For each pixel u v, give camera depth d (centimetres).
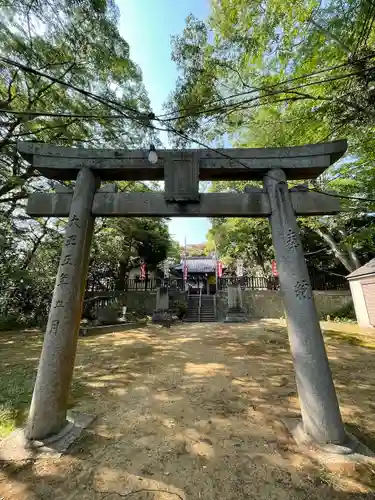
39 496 229
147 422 363
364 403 422
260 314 1902
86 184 396
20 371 589
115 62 753
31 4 579
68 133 813
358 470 255
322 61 575
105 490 236
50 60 696
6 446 294
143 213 397
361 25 484
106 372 591
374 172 880
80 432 331
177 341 952
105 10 666
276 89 653
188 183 392
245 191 407
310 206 395
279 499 225
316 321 327
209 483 245
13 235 1157
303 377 309
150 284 2286
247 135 806
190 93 702
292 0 523
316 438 289
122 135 872
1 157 919
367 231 1212
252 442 311
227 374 573
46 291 1345
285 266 353
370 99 566
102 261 1795
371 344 893
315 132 720
